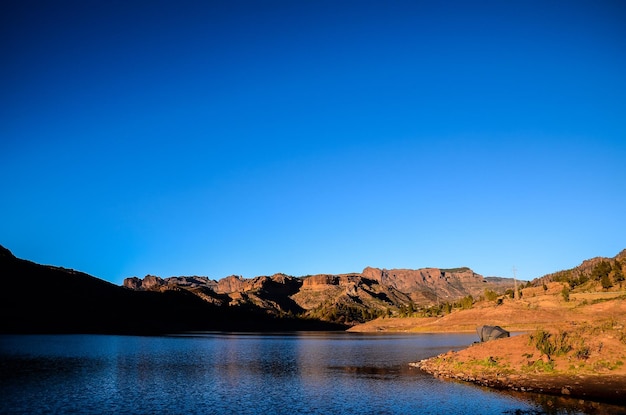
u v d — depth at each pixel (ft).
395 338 443.73
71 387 125.29
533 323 410.52
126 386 129.29
